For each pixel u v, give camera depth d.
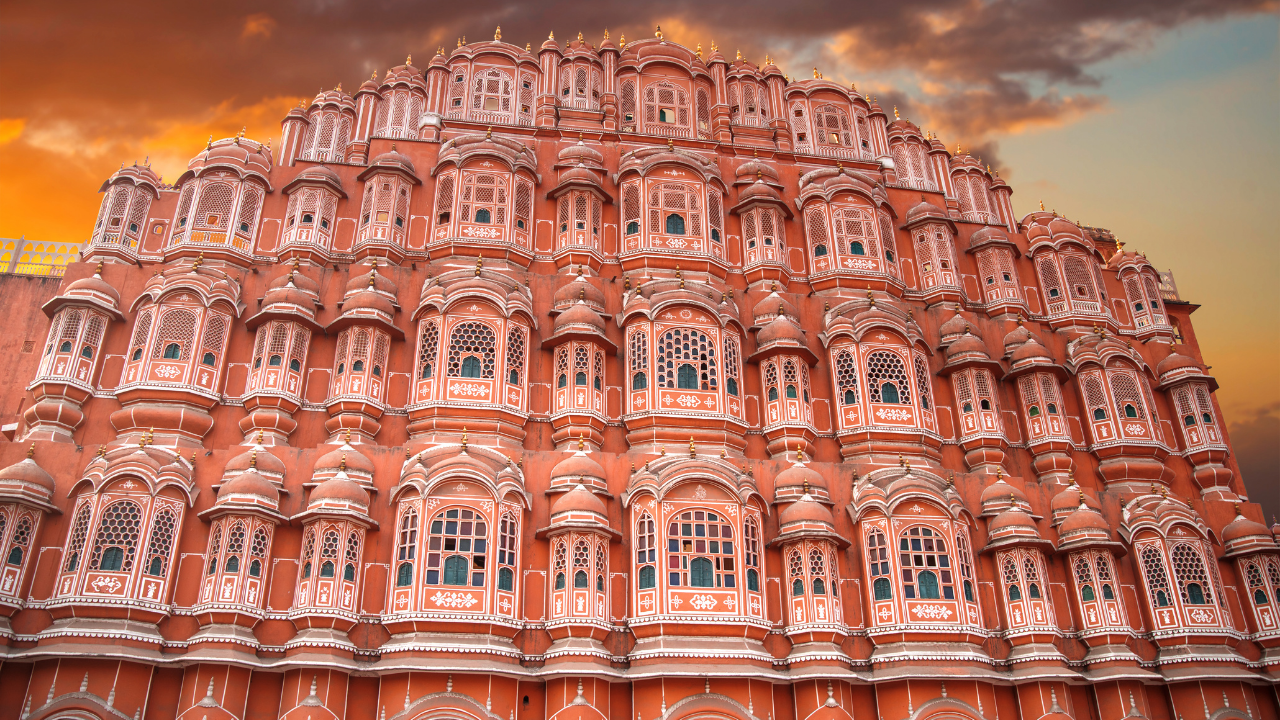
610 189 38.25
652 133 41.38
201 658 24.06
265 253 34.88
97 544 25.20
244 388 30.48
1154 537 31.48
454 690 25.09
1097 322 39.53
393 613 25.83
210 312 30.61
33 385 28.89
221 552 25.64
